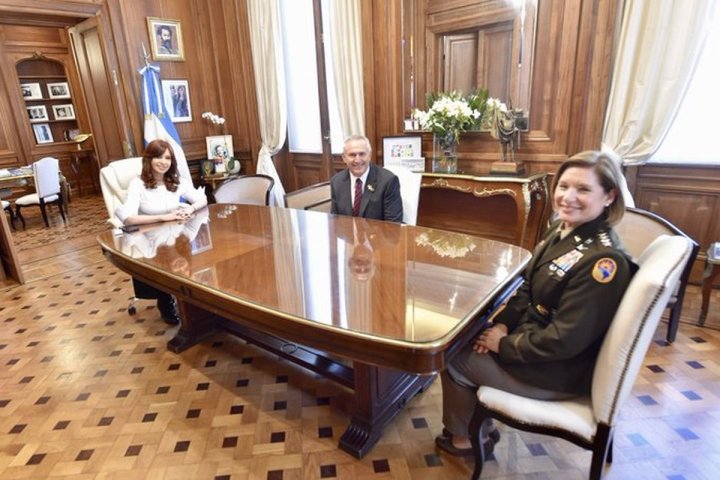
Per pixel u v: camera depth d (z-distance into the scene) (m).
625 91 2.77
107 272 3.79
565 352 1.20
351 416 1.75
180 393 2.08
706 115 2.71
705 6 2.46
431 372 1.12
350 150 2.37
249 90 4.84
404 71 3.69
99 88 4.49
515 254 1.74
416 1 3.47
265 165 4.74
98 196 7.32
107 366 2.34
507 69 3.21
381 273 1.57
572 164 1.26
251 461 1.65
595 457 1.20
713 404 1.84
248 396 2.04
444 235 2.02
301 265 1.67
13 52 6.38
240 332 2.34
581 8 2.81
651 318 1.05
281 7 4.43
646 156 2.79
